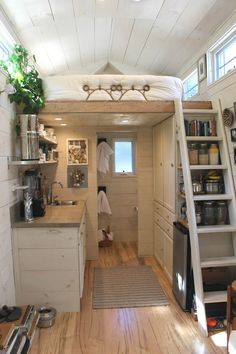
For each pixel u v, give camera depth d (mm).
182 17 2900
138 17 3059
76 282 2654
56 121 3545
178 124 2854
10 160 2496
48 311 2527
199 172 2990
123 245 4848
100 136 4879
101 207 4742
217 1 2492
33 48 3441
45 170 4094
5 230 2365
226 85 2727
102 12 2918
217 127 2879
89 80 2865
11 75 2482
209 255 2736
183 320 2523
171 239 3260
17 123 2684
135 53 4234
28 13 2646
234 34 2793
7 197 2420
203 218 2719
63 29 3215
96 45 4012
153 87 2947
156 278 3471
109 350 2123
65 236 2605
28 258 2609
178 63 4102
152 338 2264
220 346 2146
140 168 4250
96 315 2625
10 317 2062
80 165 4129
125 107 2902
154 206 4211
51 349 2137
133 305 2805
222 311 2471
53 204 3840
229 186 2672
